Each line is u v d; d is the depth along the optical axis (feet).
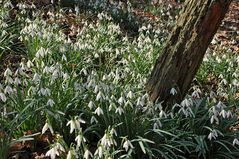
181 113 4.06
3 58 5.42
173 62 4.21
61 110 3.84
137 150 3.64
